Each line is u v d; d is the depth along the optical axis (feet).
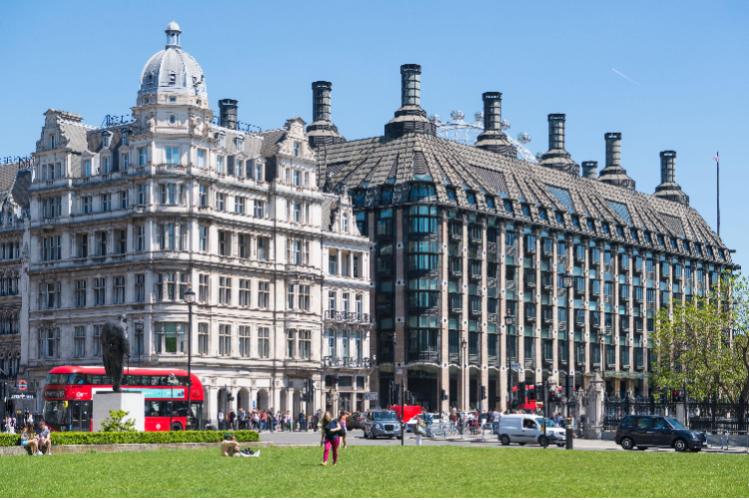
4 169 458.91
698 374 409.28
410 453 217.15
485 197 507.30
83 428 287.28
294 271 419.33
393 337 470.80
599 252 578.25
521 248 522.06
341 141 540.93
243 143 417.90
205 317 387.75
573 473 167.22
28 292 415.03
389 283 478.18
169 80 390.42
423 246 472.85
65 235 406.41
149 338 380.37
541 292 533.55
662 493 137.08
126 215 388.57
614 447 272.51
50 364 404.77
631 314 600.39
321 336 429.38
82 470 166.81
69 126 414.62
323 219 445.78
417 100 515.50
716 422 306.96
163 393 304.50
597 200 594.24
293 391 417.49
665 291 633.61
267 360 409.28
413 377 473.67
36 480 150.20
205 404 384.27
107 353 247.50
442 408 468.75
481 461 193.36
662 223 640.17
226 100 485.56
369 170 495.41
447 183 486.38
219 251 396.98
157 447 228.43
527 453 222.89
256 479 152.87
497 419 354.95
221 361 390.21
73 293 403.34
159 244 383.65
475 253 496.23
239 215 403.34
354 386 447.01
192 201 385.91
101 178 398.83
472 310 491.72
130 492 134.62
